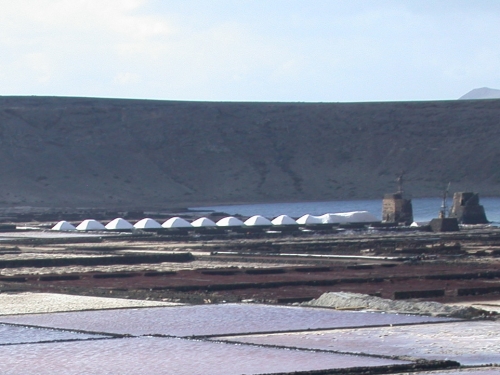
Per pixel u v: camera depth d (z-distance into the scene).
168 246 122.88
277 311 54.31
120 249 117.44
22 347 43.34
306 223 173.88
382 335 45.72
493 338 44.78
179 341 44.56
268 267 90.56
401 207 182.38
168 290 69.44
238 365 39.06
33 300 60.94
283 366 38.81
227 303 58.59
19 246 124.31
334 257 103.38
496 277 80.00
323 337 45.34
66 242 132.50
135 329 48.28
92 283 74.94
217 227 160.38
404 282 75.62
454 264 93.88
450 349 42.31
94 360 40.34
